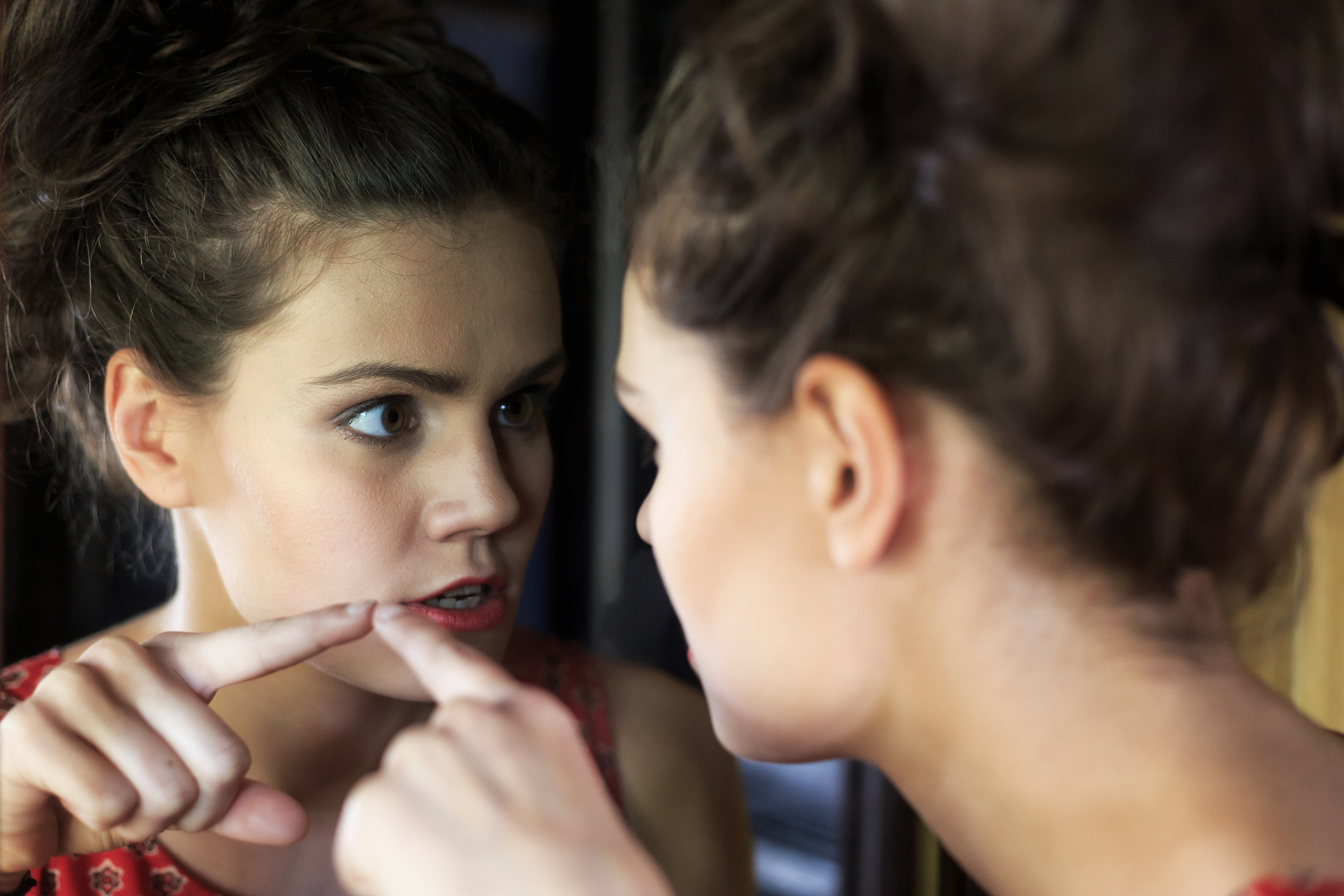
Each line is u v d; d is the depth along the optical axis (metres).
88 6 0.72
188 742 0.55
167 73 0.70
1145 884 0.40
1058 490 0.40
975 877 0.47
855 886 1.34
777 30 0.40
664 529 0.48
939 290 0.38
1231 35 0.36
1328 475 0.46
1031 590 0.42
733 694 0.48
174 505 0.73
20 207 0.75
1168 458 0.38
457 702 0.41
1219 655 0.45
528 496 0.75
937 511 0.42
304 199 0.66
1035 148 0.35
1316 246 0.41
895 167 0.39
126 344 0.70
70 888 0.73
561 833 0.37
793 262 0.41
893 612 0.44
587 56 2.04
